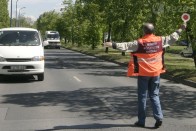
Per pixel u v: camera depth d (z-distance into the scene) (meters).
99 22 48.16
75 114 9.53
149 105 10.80
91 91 13.47
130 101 11.44
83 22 57.72
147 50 7.90
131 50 7.86
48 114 9.52
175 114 9.67
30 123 8.55
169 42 8.17
